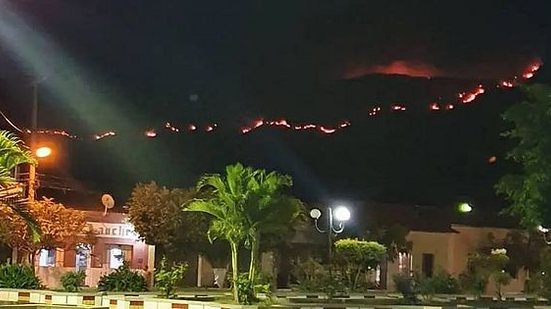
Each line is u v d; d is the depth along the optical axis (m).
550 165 17.38
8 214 19.03
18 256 32.88
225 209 23.08
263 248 31.02
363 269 33.41
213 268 37.28
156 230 35.72
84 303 22.83
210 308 20.17
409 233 45.62
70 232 31.91
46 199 32.62
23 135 38.16
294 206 23.70
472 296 31.81
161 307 21.17
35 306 20.56
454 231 47.38
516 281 44.44
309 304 22.75
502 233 47.59
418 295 29.98
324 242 41.03
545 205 17.50
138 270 35.19
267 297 22.42
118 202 41.38
